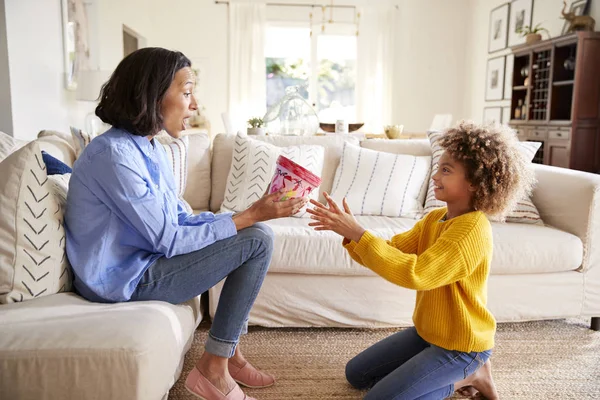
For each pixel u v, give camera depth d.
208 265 1.42
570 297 2.26
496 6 7.19
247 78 7.73
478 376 1.58
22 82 3.60
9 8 3.41
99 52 5.39
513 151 1.45
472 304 1.47
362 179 2.71
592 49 5.12
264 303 2.19
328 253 2.13
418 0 7.89
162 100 1.36
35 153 1.37
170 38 7.70
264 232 1.47
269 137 2.93
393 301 2.20
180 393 1.70
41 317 1.20
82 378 1.09
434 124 6.34
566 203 2.34
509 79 6.82
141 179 1.33
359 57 7.86
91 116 4.61
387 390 1.47
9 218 1.31
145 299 1.42
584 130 5.23
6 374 1.07
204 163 2.82
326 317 2.19
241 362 1.73
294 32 7.83
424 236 1.61
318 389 1.75
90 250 1.36
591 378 1.84
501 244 2.17
